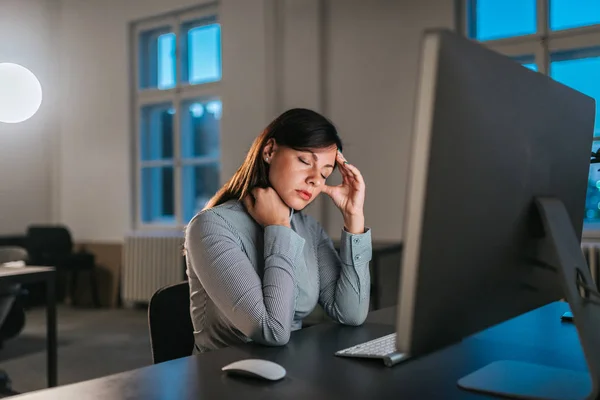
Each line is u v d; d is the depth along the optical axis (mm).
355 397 762
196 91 5566
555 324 1237
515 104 734
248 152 1315
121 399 759
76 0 6219
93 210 6137
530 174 782
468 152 655
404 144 4336
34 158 6258
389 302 4238
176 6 5539
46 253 5438
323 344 1090
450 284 667
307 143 1207
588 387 764
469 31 4227
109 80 6012
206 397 767
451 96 619
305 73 4773
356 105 4566
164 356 1273
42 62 6270
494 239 725
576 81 3906
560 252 764
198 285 1243
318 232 1456
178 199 5719
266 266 1162
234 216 1253
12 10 6016
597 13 3770
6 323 2711
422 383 820
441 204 633
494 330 1177
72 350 3891
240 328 1099
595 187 3725
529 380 801
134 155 5938
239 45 5145
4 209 5992
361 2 4531
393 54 4387
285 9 4883
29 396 769
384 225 4438
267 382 832
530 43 3965
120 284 5812
